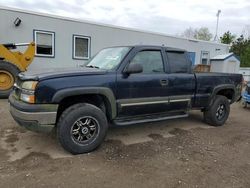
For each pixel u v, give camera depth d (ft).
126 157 12.69
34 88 11.60
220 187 10.16
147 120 15.21
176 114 16.94
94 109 12.99
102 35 40.19
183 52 17.13
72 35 37.24
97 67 14.94
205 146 14.73
